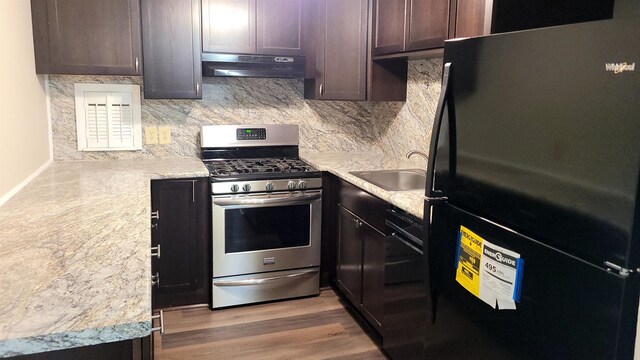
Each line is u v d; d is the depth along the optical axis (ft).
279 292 10.44
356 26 10.87
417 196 7.64
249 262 10.08
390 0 9.93
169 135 11.09
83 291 3.93
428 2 8.51
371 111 12.64
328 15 10.70
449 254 5.83
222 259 9.86
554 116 4.15
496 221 4.98
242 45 10.31
